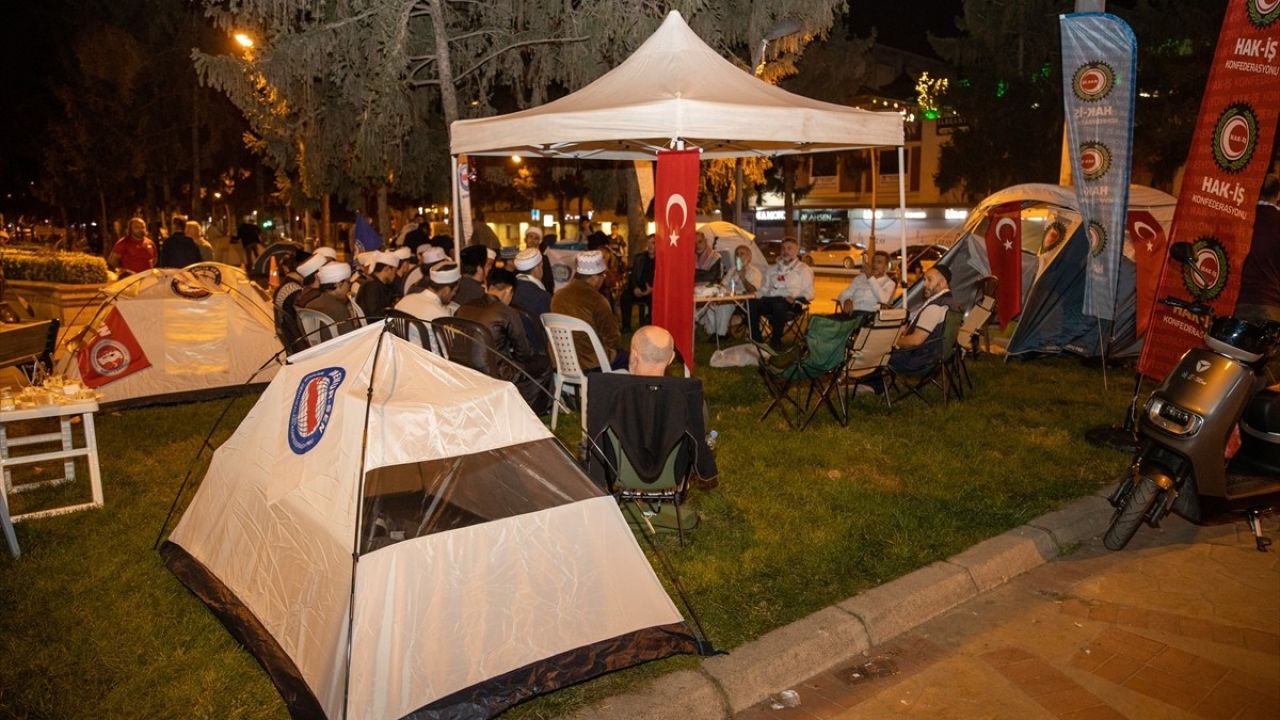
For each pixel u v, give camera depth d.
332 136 14.91
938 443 7.10
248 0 11.98
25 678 3.60
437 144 16.53
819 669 4.00
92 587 4.43
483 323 6.80
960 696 3.80
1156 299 7.11
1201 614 4.54
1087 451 6.93
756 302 11.88
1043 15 30.61
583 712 3.43
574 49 12.83
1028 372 10.38
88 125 30.05
